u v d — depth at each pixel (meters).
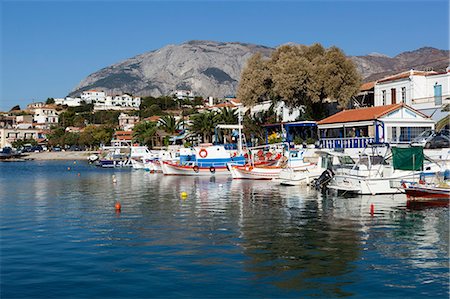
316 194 40.06
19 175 74.62
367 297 15.24
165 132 122.88
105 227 26.47
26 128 197.25
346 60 74.38
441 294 15.48
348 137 60.66
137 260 19.39
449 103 58.41
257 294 15.49
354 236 23.39
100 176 70.88
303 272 17.66
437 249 20.86
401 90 66.94
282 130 72.00
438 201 32.56
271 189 44.97
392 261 19.05
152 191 46.16
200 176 65.94
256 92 80.56
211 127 95.12
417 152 36.59
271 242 22.23
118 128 190.88
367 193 37.53
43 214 31.50
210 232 24.64
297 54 81.69
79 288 16.22
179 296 15.38
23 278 17.30
